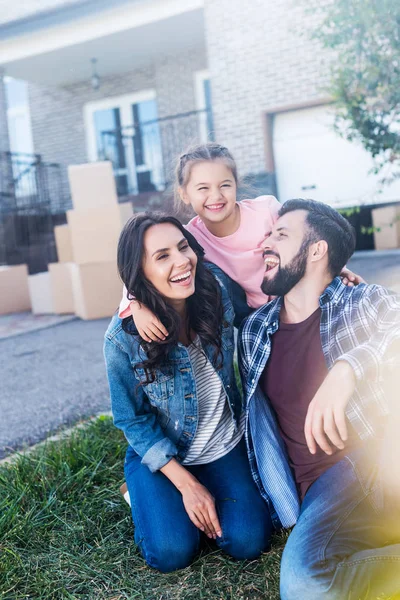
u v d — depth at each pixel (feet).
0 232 34.91
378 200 31.40
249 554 6.15
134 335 6.21
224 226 7.56
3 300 27.66
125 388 6.46
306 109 31.76
